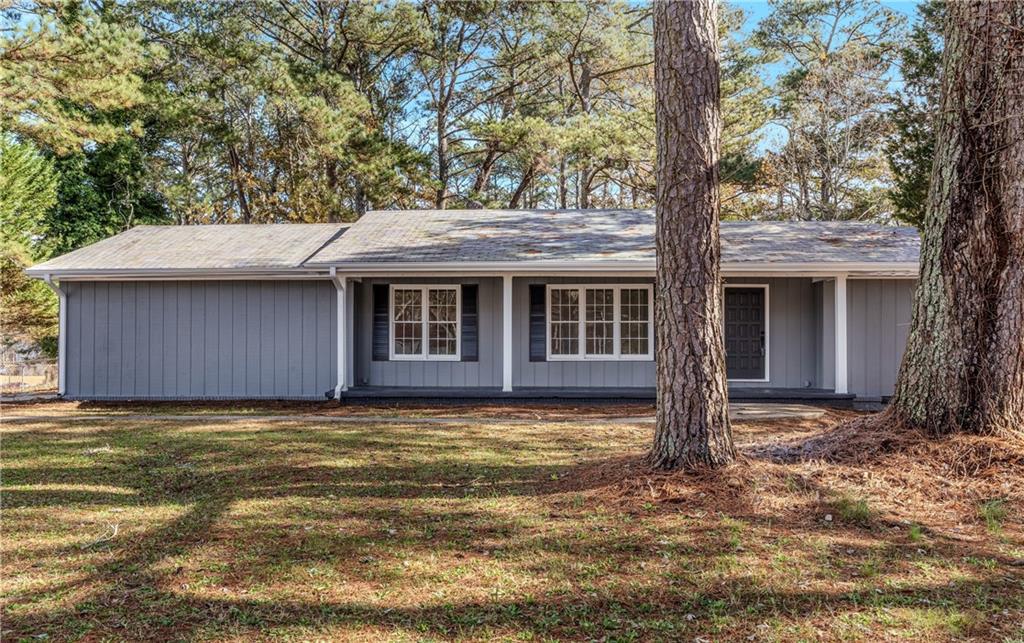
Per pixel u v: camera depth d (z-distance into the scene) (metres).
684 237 5.03
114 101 13.11
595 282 12.34
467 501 5.02
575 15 23.23
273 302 12.23
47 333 18.12
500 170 28.55
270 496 5.25
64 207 21.23
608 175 27.17
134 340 12.30
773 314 12.17
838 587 3.35
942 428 5.38
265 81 19.61
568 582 3.46
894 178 21.28
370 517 4.64
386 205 23.23
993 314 5.29
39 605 3.22
